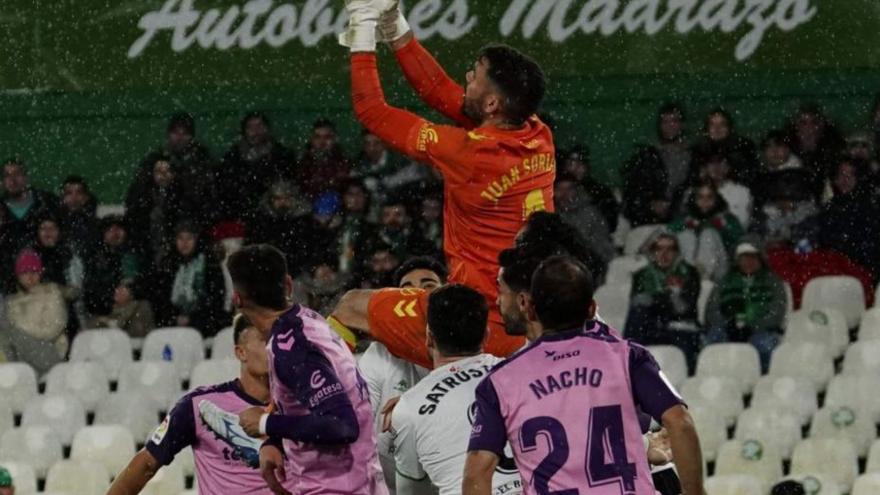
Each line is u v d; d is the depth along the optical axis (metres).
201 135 60.75
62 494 43.78
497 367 22.05
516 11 59.25
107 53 61.00
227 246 53.72
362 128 60.12
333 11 60.25
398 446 25.27
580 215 53.31
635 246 53.34
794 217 53.03
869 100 59.00
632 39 59.59
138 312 53.56
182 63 60.84
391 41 25.67
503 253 23.88
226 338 51.41
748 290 49.78
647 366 21.83
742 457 43.62
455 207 25.05
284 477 24.11
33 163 61.59
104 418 48.72
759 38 59.22
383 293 25.89
